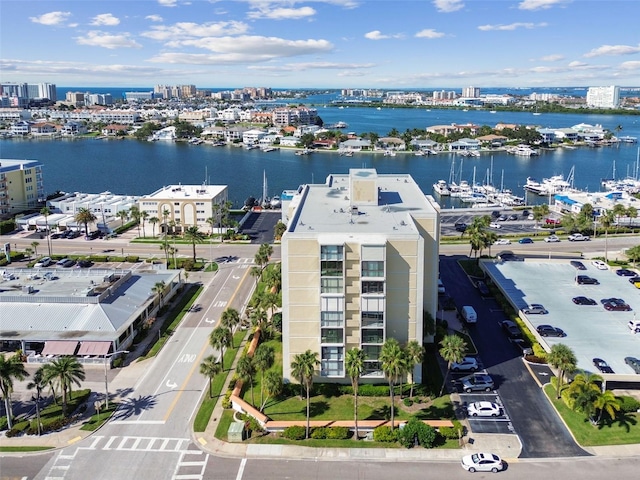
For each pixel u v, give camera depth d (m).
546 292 123.94
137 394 87.69
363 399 85.31
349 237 84.12
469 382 87.75
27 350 100.81
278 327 108.12
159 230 191.25
